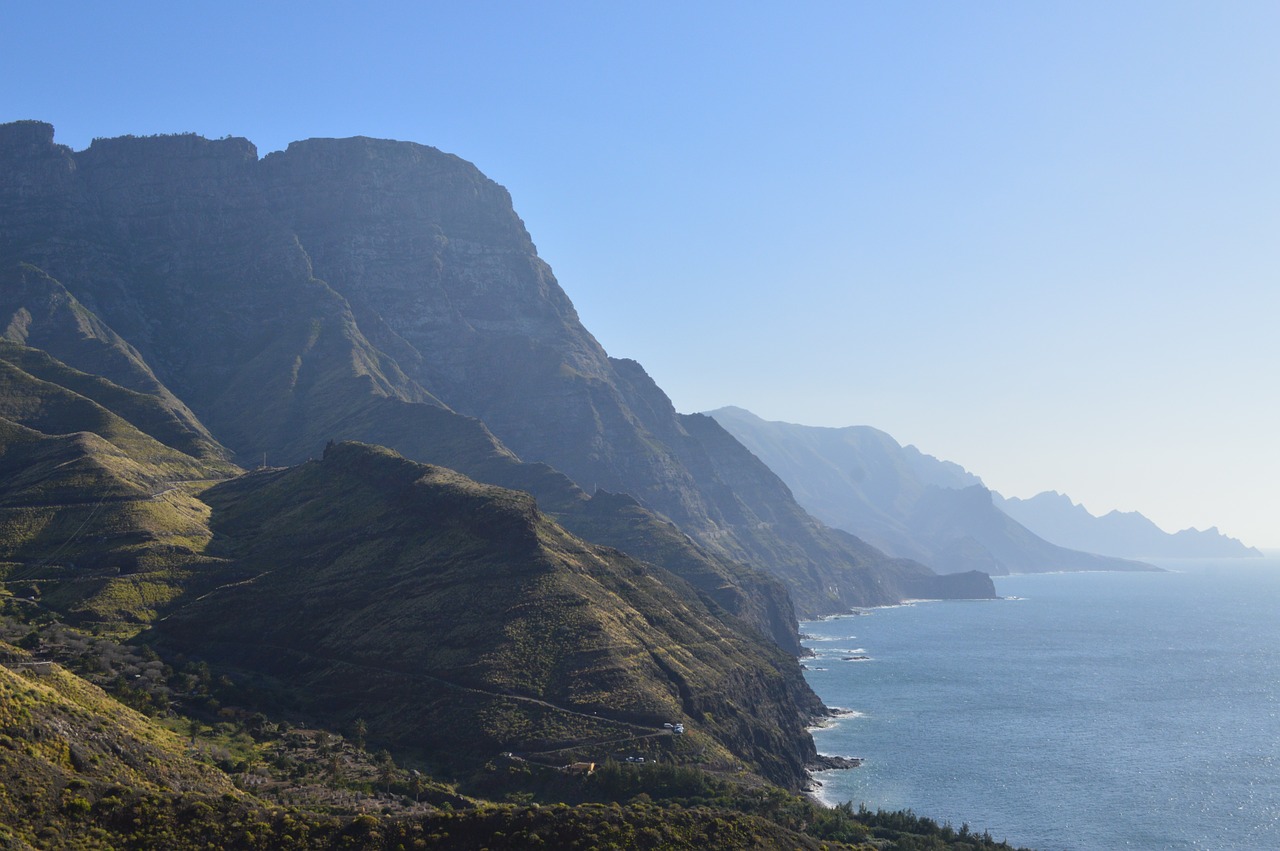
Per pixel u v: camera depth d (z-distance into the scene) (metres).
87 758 138.25
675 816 145.38
